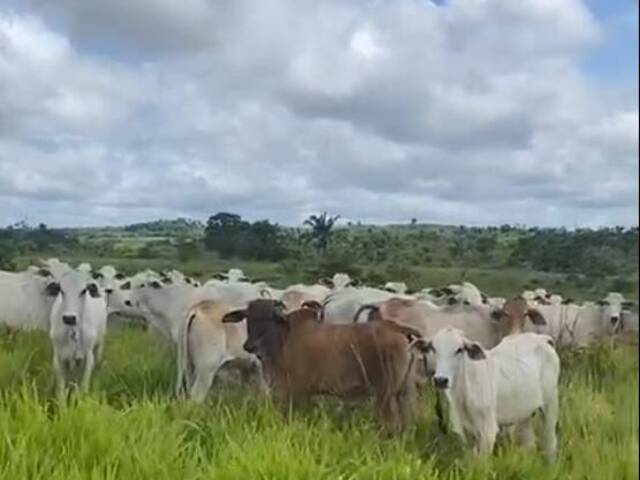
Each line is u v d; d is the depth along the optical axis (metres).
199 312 8.70
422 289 8.37
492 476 6.10
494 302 7.71
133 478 5.33
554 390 6.80
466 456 6.25
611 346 6.24
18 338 9.13
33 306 9.71
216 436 6.24
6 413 5.92
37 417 5.89
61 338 8.45
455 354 6.40
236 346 8.70
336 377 7.41
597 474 5.75
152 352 9.46
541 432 6.77
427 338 6.96
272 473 5.37
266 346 7.55
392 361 7.34
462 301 7.83
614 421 5.92
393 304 8.08
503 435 6.80
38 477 5.17
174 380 8.83
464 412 6.41
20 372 7.95
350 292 8.76
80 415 5.99
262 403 7.13
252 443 5.82
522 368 6.67
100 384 8.19
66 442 5.68
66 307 8.41
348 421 6.99
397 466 5.69
